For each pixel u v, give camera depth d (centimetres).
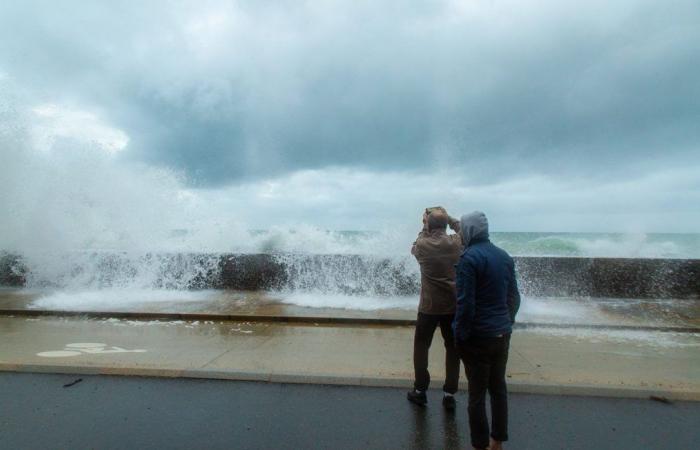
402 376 427
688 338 590
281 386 406
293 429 322
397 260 904
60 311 719
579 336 601
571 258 895
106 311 717
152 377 425
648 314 727
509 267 296
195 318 699
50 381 412
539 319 686
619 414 353
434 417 344
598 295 887
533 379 424
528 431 324
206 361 472
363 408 359
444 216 371
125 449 291
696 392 387
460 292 283
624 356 505
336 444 301
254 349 526
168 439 305
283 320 688
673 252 1287
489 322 283
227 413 347
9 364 450
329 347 538
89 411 349
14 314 723
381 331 630
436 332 601
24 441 300
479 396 285
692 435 319
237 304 794
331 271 923
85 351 509
